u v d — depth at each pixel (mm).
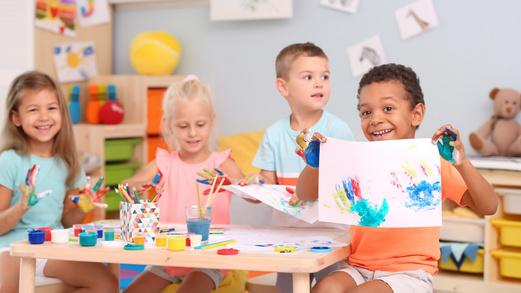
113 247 1261
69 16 3424
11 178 1846
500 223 2422
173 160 1861
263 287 1713
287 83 1911
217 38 3416
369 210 1241
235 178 1813
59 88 1930
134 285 1672
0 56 3256
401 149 1246
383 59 3008
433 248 1405
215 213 1794
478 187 1303
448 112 2889
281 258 1142
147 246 1272
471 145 2752
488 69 2807
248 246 1281
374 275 1378
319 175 1275
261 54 3307
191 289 1587
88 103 3363
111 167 3207
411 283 1308
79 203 1619
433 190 1223
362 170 1258
